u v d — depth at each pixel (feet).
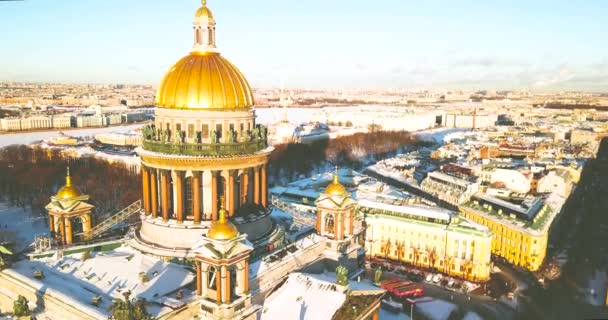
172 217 319.27
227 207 321.11
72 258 309.63
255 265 297.74
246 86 330.34
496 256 655.76
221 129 315.17
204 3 321.11
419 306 497.87
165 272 290.35
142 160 323.78
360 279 385.09
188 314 254.88
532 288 546.67
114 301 243.19
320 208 360.69
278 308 279.90
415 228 620.49
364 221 642.22
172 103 311.68
